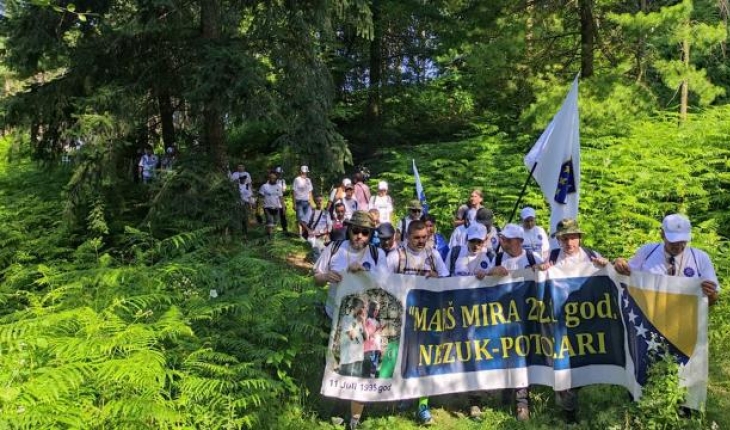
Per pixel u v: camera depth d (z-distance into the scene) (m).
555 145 6.02
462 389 5.02
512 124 16.98
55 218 10.68
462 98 22.16
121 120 10.45
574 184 5.98
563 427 4.86
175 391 4.55
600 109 13.27
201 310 5.02
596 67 15.78
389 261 5.19
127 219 11.47
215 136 11.84
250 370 4.59
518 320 5.06
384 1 19.92
